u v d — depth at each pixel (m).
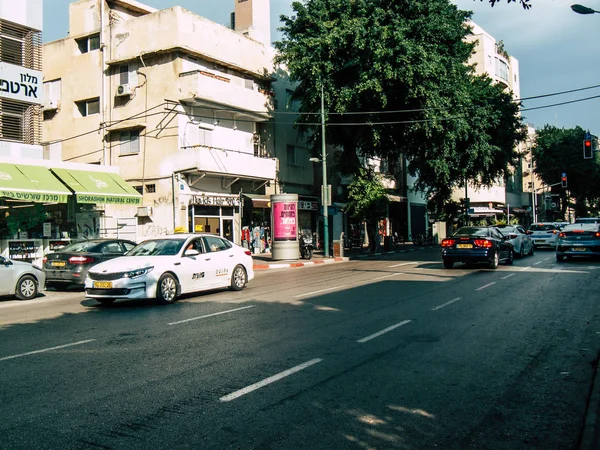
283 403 5.04
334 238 38.53
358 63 26.30
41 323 9.92
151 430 4.42
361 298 11.88
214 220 27.97
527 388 5.48
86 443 4.18
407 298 11.72
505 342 7.48
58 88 30.17
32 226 19.88
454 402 5.06
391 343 7.45
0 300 14.32
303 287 14.53
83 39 29.78
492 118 32.31
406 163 49.28
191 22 26.70
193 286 12.73
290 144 33.81
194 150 25.27
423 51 25.05
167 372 6.16
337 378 5.82
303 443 4.13
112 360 6.79
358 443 4.13
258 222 31.58
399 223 48.69
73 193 20.00
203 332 8.46
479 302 11.03
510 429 4.42
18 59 21.92
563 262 21.19
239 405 5.00
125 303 12.48
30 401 5.21
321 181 37.16
